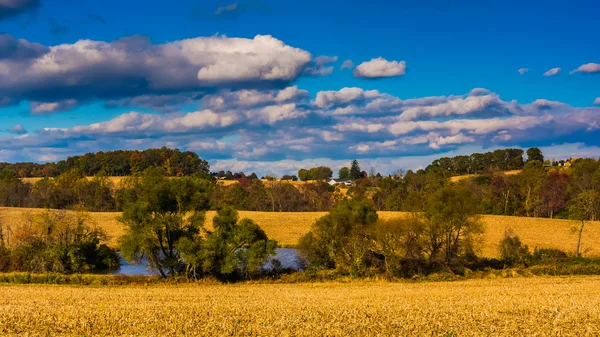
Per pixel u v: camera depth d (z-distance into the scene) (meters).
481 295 39.50
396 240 53.09
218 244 49.25
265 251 50.41
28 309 32.84
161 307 34.00
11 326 28.30
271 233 81.25
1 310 32.41
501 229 80.50
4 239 65.75
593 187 101.38
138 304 35.31
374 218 56.66
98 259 59.53
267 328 28.16
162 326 28.58
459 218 53.50
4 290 42.97
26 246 55.44
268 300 37.69
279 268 54.31
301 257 56.62
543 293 40.31
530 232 77.81
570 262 56.56
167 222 49.94
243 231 50.75
